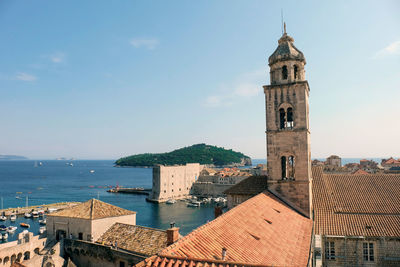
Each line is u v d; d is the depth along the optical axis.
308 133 51.34
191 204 195.00
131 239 62.09
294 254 30.20
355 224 52.09
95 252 61.69
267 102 52.12
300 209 49.34
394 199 56.91
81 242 64.50
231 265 19.52
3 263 61.25
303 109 49.69
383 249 49.41
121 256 57.81
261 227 33.16
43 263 59.53
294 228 39.34
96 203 74.25
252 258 25.08
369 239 50.00
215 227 27.88
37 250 67.81
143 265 19.98
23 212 166.50
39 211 162.25
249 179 56.84
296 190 49.84
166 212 172.00
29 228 135.38
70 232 68.88
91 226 65.75
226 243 25.88
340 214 55.16
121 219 72.38
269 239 30.94
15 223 145.00
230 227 29.39
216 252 23.61
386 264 49.00
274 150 51.38
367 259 50.09
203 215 162.88
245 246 26.83
